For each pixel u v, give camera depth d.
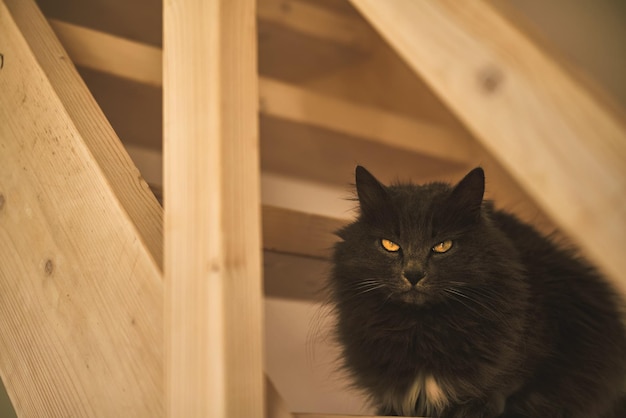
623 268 0.75
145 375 1.23
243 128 1.13
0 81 1.78
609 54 2.97
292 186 3.20
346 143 2.99
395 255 1.70
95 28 2.73
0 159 1.72
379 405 1.75
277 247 2.00
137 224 1.33
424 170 3.11
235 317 1.05
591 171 0.77
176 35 1.23
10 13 1.79
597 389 1.79
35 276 1.55
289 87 2.48
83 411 1.36
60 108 1.57
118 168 1.45
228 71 1.14
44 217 1.55
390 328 1.67
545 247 1.92
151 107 2.58
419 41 0.93
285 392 2.87
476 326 1.62
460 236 1.70
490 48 0.86
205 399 1.04
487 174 2.80
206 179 1.11
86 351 1.38
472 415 1.60
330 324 2.18
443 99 0.95
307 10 2.91
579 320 1.80
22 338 1.55
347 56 3.24
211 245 1.08
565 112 0.80
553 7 2.96
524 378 1.68
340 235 1.85
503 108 0.84
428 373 1.63
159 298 1.23
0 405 2.52
